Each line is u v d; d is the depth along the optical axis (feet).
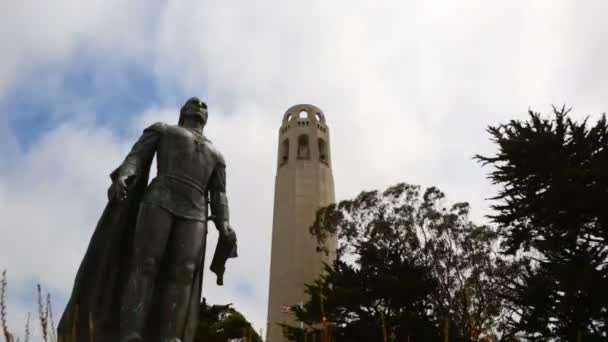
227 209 21.63
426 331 72.13
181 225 19.71
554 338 52.95
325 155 183.52
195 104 22.70
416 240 91.20
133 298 18.20
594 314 51.13
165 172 20.20
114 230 19.47
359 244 95.50
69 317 18.13
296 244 157.38
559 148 60.29
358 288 79.82
